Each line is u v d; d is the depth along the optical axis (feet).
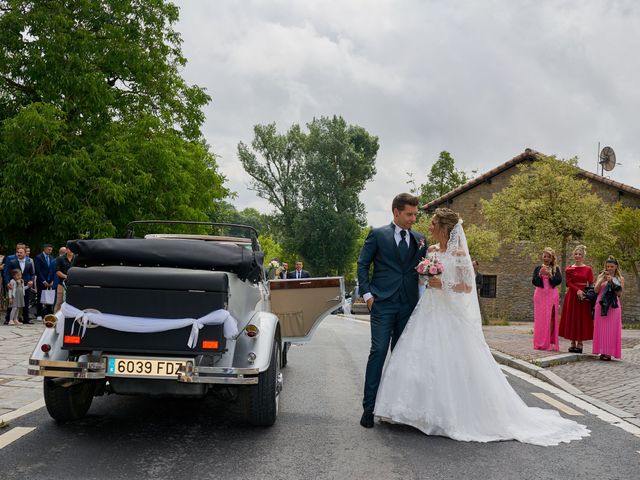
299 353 35.50
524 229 73.46
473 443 16.48
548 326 36.94
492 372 17.74
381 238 18.79
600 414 20.62
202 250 16.14
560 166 72.28
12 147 59.41
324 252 203.62
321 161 206.28
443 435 17.12
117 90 76.84
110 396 21.54
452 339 17.61
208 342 14.89
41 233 66.80
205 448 15.40
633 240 89.56
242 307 16.69
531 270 109.91
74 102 65.57
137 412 19.17
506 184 110.42
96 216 60.90
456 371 17.35
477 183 111.14
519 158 107.55
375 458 14.88
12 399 19.95
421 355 17.53
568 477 13.82
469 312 17.84
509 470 14.23
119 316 14.93
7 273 48.60
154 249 16.11
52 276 51.78
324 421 18.54
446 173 176.45
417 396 17.21
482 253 86.22
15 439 15.60
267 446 15.72
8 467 13.44
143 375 14.96
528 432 17.37
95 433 16.48
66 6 67.72
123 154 64.28
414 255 18.90
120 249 16.07
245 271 16.14
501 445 16.38
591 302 35.83
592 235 70.59
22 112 59.31
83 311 14.99
